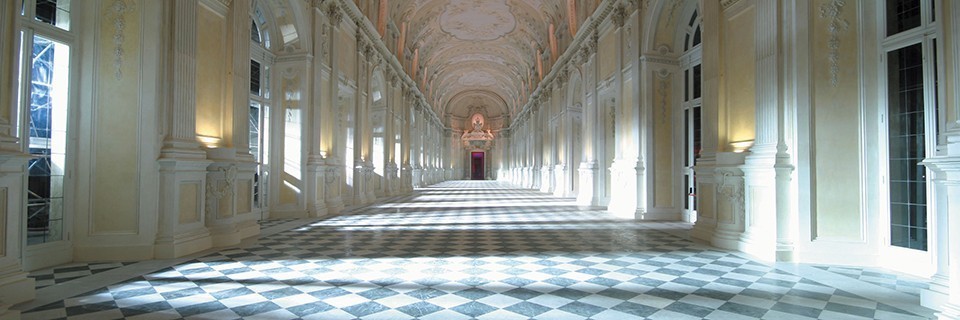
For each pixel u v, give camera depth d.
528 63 27.45
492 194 19.28
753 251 5.57
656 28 9.52
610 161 12.59
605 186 12.73
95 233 5.16
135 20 5.29
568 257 5.49
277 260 5.23
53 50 4.93
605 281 4.30
